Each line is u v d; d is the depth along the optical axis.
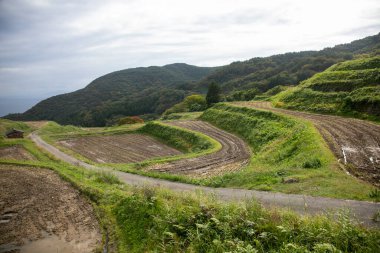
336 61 177.75
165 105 190.50
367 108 42.06
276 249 9.31
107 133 70.94
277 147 34.56
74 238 13.45
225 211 11.59
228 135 54.69
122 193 17.73
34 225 15.13
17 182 24.11
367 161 21.67
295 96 62.31
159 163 36.31
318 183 16.83
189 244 10.68
